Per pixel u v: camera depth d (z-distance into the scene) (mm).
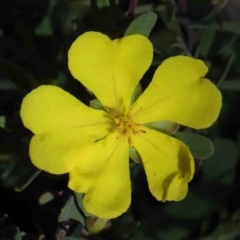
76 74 144
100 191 147
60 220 155
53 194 174
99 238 161
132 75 147
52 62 183
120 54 144
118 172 149
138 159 152
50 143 143
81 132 148
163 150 149
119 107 150
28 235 170
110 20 160
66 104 145
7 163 191
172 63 145
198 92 146
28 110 141
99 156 150
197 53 185
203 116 146
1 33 189
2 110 196
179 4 182
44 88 142
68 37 178
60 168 144
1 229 167
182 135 150
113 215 146
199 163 181
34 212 194
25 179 152
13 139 170
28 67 186
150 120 151
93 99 156
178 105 149
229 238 197
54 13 195
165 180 147
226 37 190
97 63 144
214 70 189
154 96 150
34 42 186
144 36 145
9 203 195
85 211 150
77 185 144
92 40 141
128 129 150
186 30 188
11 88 188
